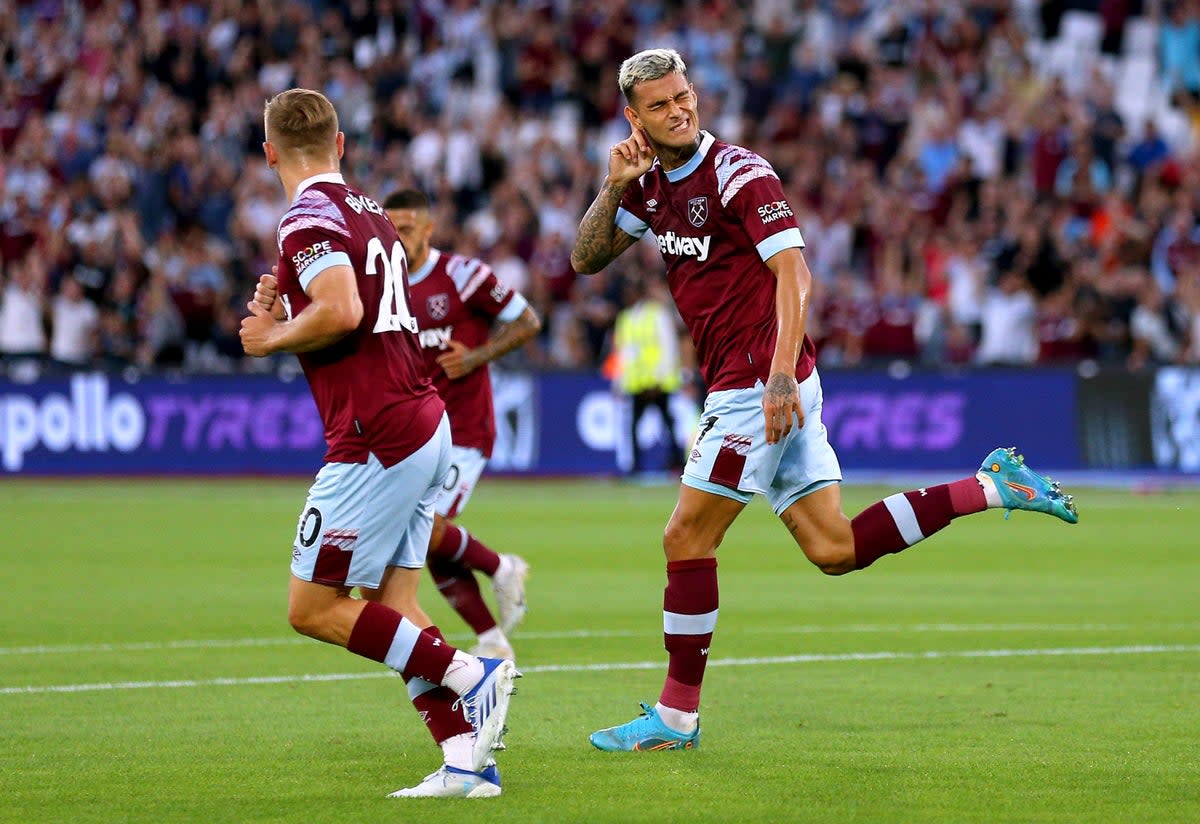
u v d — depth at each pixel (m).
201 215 77.62
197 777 16.75
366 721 20.08
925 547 43.44
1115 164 73.69
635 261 69.12
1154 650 25.84
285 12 84.81
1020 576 36.78
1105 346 64.75
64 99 85.56
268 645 26.70
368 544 16.05
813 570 38.16
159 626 28.84
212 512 52.59
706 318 18.45
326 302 15.29
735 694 21.94
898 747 18.23
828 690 22.25
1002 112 77.31
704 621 18.22
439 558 25.14
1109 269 66.94
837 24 84.19
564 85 82.38
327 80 83.12
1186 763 17.25
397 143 79.25
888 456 62.59
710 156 18.19
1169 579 36.09
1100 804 15.30
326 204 15.83
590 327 69.06
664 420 63.88
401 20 85.12
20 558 40.12
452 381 27.06
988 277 68.44
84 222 74.00
